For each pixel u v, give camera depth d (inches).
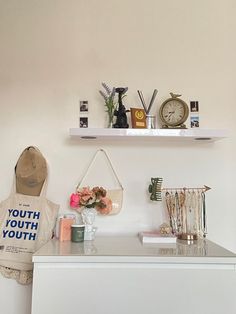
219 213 70.2
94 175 70.3
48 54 72.1
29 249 66.4
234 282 47.8
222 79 72.3
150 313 47.0
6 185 70.0
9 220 67.8
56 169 70.2
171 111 67.2
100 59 72.1
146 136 64.2
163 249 53.9
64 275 47.3
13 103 71.2
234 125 71.6
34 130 70.8
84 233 62.1
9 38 72.1
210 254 49.9
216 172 71.0
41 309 46.6
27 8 72.7
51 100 71.4
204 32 73.0
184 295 47.4
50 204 68.6
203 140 71.0
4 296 66.6
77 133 62.6
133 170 70.6
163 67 72.2
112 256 48.1
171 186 70.5
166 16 73.1
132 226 69.4
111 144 71.0
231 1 73.1
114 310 46.9
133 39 72.6
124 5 73.0
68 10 72.8
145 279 47.6
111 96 68.3
